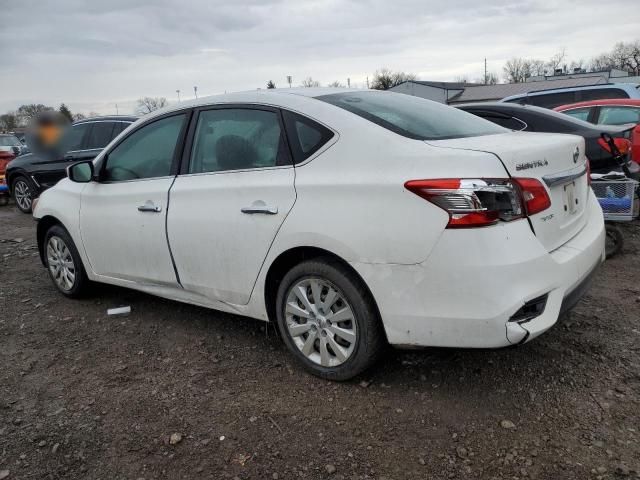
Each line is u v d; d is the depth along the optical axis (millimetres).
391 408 2908
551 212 2805
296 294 3209
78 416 2975
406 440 2646
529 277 2561
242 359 3553
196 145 3672
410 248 2637
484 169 2537
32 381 3387
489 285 2502
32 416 2988
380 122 2998
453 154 2615
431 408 2889
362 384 3137
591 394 2938
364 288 2900
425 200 2598
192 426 2842
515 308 2510
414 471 2438
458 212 2523
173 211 3672
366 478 2412
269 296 3352
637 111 8836
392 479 2396
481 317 2531
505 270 2504
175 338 3934
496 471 2412
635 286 4531
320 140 3047
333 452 2590
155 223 3791
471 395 2986
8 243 7543
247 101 3451
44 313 4551
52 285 5324
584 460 2443
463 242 2523
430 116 3359
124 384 3307
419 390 3057
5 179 11086
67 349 3836
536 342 3535
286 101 3271
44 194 4973
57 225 4840
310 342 3205
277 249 3121
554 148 2932
